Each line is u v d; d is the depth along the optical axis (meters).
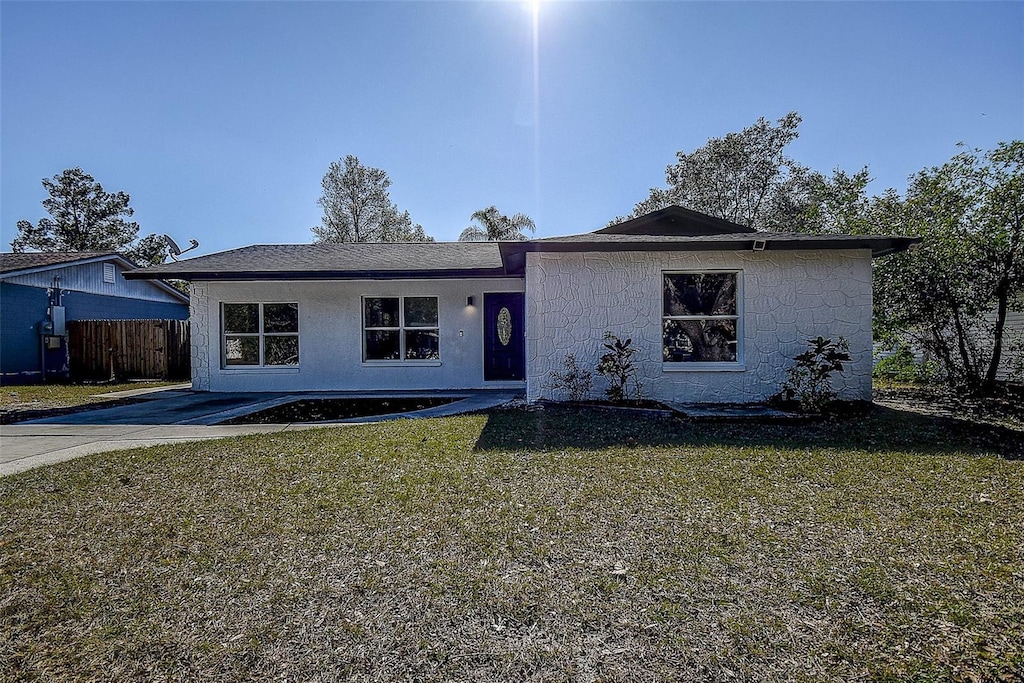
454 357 11.31
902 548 2.77
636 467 4.39
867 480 4.01
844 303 8.02
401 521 3.21
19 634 2.04
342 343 11.23
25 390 11.62
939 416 6.82
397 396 10.09
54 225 36.62
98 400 9.71
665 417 6.82
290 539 2.96
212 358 11.10
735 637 1.97
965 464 4.43
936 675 1.75
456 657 1.88
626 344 7.86
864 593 2.29
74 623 2.12
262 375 11.14
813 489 3.79
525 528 3.08
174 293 20.70
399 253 12.27
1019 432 5.75
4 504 3.61
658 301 8.10
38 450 5.38
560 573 2.51
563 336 8.12
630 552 2.74
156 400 9.70
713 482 3.97
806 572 2.50
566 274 8.11
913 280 9.84
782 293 8.04
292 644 1.96
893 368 11.22
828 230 11.64
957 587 2.34
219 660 1.87
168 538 2.99
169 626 2.09
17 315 14.27
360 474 4.27
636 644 1.94
